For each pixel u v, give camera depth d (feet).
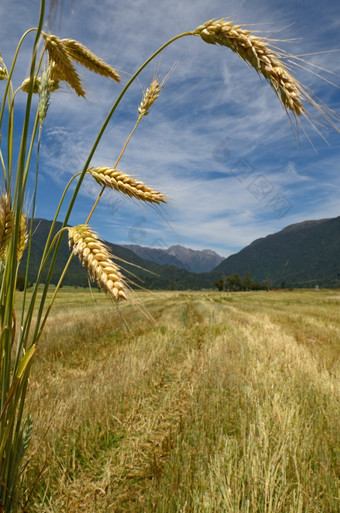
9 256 5.19
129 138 5.79
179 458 9.00
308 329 36.70
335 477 8.30
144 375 17.74
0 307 5.24
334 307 79.66
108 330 33.19
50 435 10.05
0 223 4.58
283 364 18.67
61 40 5.31
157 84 6.49
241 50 4.46
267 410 11.59
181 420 11.84
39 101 5.52
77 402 12.86
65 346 24.31
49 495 8.02
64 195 5.17
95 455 10.25
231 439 10.37
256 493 7.27
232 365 18.58
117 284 3.28
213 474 8.43
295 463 8.13
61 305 77.56
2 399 5.28
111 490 8.61
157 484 8.57
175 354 23.70
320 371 17.87
